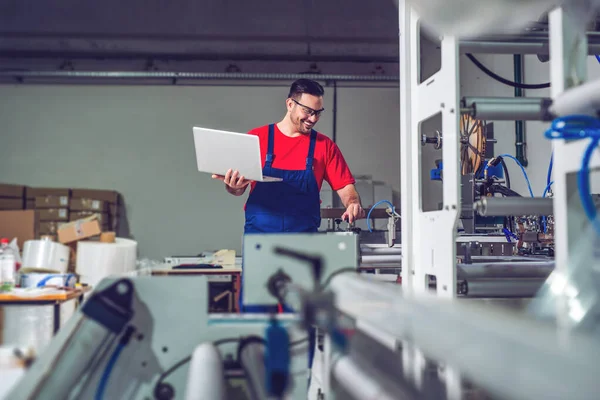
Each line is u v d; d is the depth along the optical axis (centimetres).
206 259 416
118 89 604
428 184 369
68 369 80
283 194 203
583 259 77
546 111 82
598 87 63
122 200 595
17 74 580
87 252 329
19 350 79
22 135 594
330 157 222
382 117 613
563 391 31
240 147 175
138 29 566
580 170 70
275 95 612
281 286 87
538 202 117
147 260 543
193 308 90
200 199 598
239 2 553
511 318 44
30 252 314
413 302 55
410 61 140
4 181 589
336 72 616
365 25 567
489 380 40
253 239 90
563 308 77
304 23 565
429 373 89
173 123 604
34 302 251
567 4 79
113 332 88
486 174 238
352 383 68
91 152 597
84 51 589
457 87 112
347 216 212
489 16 77
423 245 131
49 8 550
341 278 83
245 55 602
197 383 68
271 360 83
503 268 142
